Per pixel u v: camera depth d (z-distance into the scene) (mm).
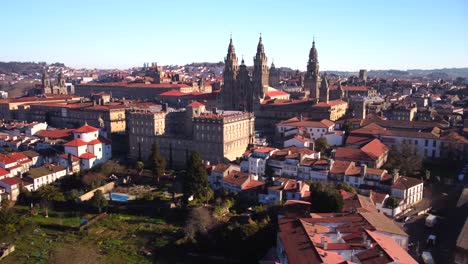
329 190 155125
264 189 187000
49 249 157625
